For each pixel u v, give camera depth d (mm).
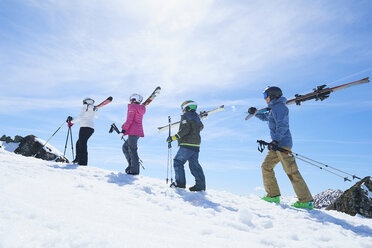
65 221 2223
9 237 1747
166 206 3602
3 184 3164
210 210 3746
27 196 2859
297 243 2771
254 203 4863
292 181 5066
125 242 1995
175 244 2166
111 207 3066
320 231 3432
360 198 5598
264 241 2676
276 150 5117
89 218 2512
